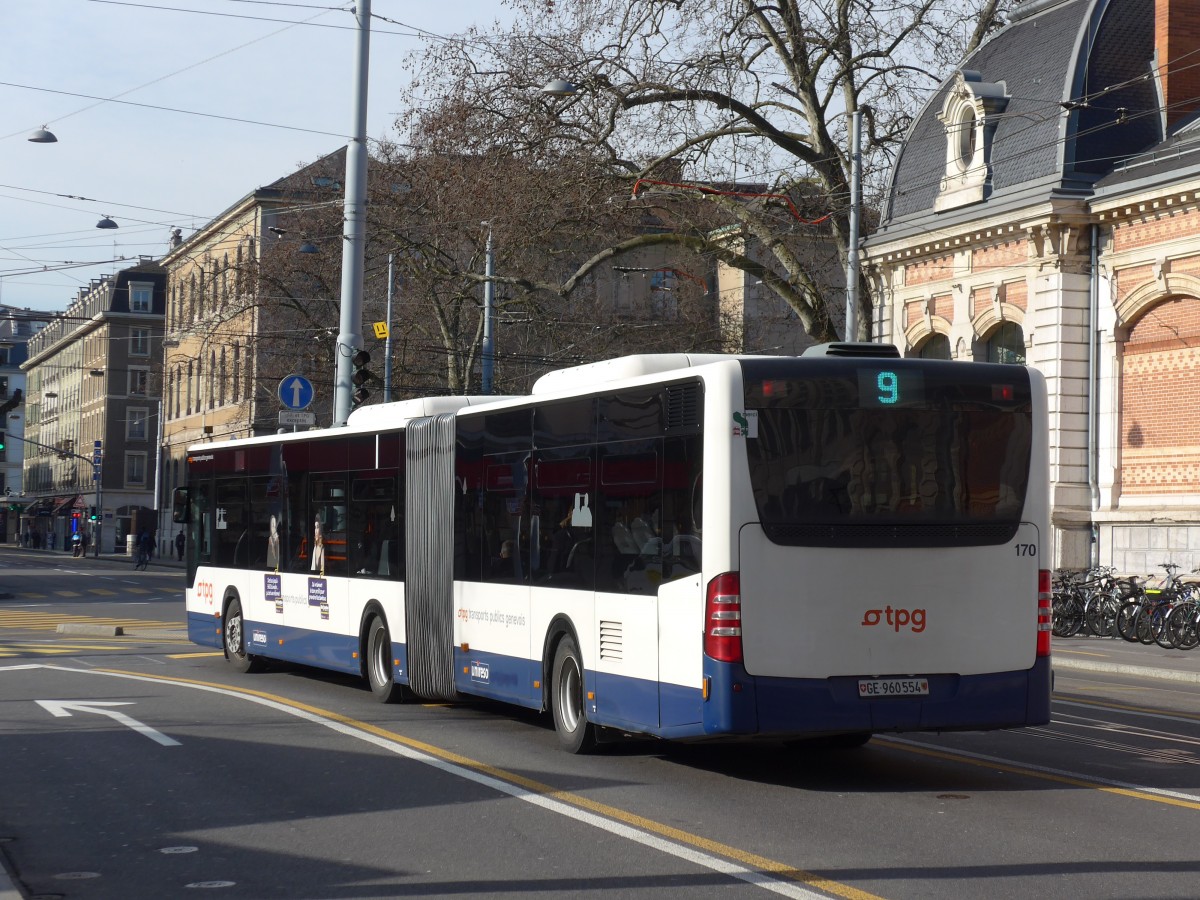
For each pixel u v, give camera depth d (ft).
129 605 128.67
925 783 35.60
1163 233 98.12
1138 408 101.04
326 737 43.32
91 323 345.10
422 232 147.23
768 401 34.40
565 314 152.56
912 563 34.83
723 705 33.58
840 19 116.26
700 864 26.35
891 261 120.78
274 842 28.78
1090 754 40.70
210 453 70.23
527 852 27.50
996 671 35.29
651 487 36.68
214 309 226.38
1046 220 103.50
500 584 44.83
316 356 169.48
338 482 57.36
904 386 35.24
